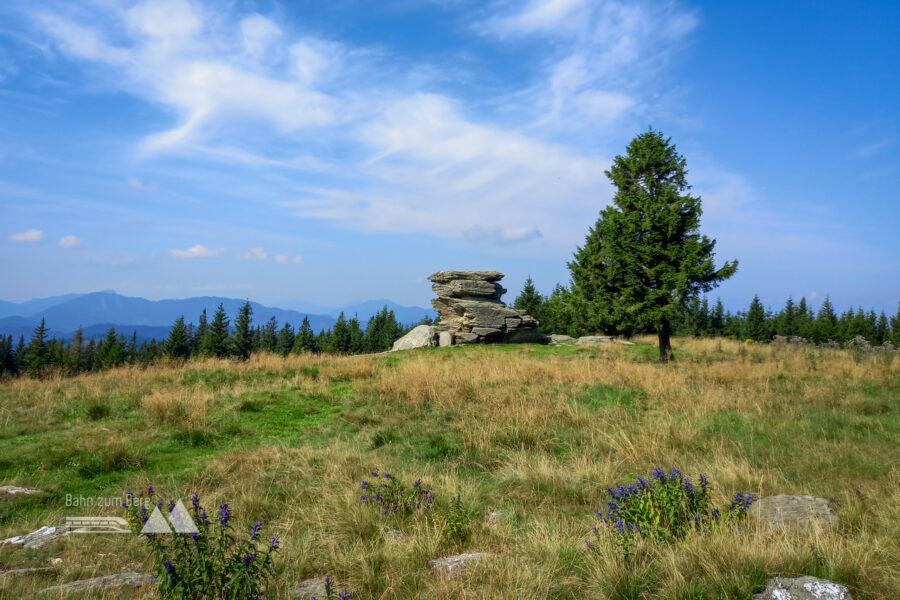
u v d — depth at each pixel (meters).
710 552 4.09
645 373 14.94
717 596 3.58
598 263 30.97
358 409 11.61
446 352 23.67
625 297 21.42
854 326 58.12
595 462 7.57
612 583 3.86
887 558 4.18
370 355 22.45
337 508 5.71
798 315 66.12
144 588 3.91
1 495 6.28
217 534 4.56
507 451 8.34
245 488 6.59
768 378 14.95
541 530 5.03
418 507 5.84
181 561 3.58
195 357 18.47
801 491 6.20
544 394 12.48
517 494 6.49
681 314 20.73
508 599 3.64
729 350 24.50
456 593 3.87
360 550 4.75
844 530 4.82
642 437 8.49
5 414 10.24
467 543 5.07
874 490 6.08
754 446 8.30
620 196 22.16
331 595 3.66
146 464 7.82
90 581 4.09
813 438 8.80
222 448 8.82
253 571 3.74
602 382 13.98
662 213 20.50
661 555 4.21
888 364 18.16
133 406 11.18
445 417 10.69
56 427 9.57
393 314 82.50
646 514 4.84
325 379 14.70
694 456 7.82
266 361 16.83
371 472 6.79
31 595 3.77
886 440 8.62
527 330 29.22
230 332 75.25
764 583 3.68
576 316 30.69
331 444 8.97
